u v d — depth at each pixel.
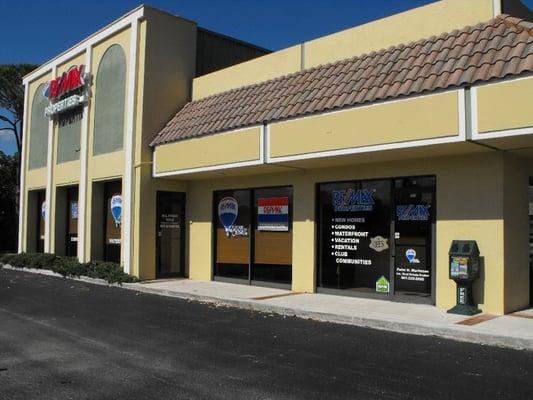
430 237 11.04
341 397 5.59
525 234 10.62
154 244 16.41
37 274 19.33
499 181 10.00
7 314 10.88
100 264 17.20
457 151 10.16
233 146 13.23
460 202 10.50
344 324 9.71
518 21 9.62
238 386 5.98
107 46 18.17
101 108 18.30
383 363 6.96
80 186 19.06
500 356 7.31
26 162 23.86
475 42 9.84
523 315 9.73
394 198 11.67
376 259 11.98
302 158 11.55
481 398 5.57
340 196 12.72
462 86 9.03
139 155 16.16
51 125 21.42
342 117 10.83
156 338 8.54
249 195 14.98
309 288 13.10
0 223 32.53
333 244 12.82
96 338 8.55
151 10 16.55
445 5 10.94
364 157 11.12
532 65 8.29
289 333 8.91
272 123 12.26
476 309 10.00
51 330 9.21
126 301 12.70
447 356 7.32
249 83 15.09
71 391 5.81
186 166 14.73
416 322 9.08
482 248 10.15
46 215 21.47
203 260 16.23
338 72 12.10
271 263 14.27
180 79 17.16
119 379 6.26
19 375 6.44
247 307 11.62
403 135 9.80
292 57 13.89
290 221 13.81
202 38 18.11
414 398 5.56
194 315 10.73
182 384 6.06
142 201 16.14
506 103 8.53
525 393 5.73
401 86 10.05
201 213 16.41
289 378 6.29
